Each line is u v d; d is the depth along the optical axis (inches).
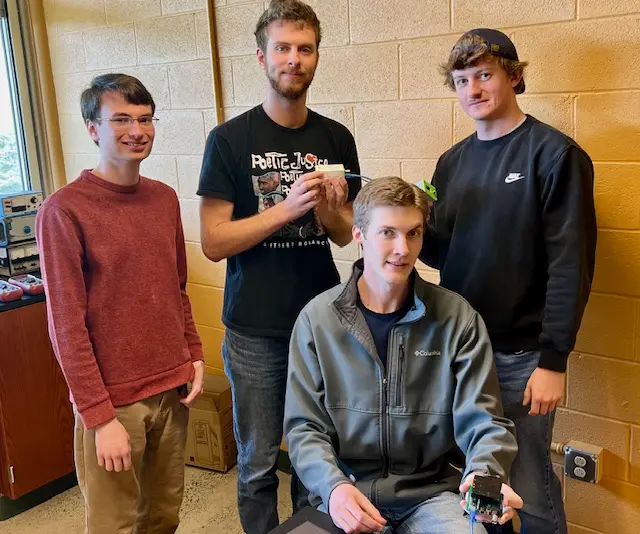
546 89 74.5
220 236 69.9
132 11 108.9
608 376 77.2
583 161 61.0
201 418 104.6
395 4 83.0
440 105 82.6
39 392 96.4
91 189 63.9
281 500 98.8
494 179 64.9
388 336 59.6
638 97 69.3
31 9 119.6
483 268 65.7
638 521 79.0
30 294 94.7
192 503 98.0
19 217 101.7
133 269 65.5
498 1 75.4
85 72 118.3
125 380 65.7
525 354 66.0
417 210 55.9
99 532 66.5
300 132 72.9
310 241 73.9
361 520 50.4
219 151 71.4
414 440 60.0
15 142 125.0
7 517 96.3
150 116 65.5
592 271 63.5
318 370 61.1
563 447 81.1
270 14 67.6
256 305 73.1
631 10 67.7
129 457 64.6
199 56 103.0
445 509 56.6
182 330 71.6
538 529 69.3
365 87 88.3
